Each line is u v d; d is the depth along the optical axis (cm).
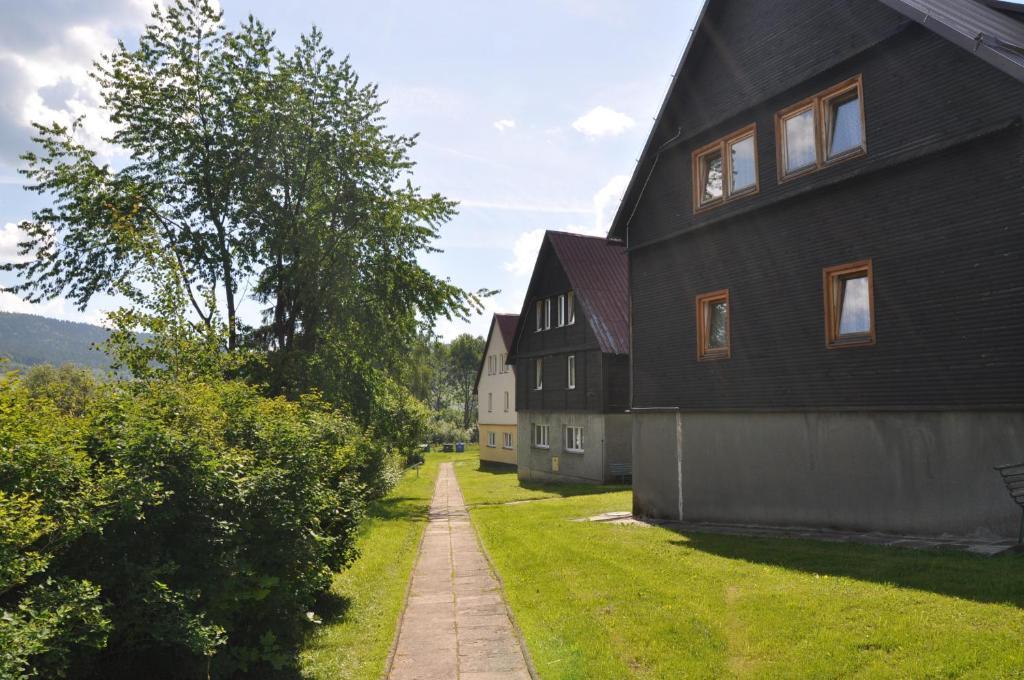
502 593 953
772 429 1359
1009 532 968
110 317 1095
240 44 2355
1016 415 965
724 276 1488
